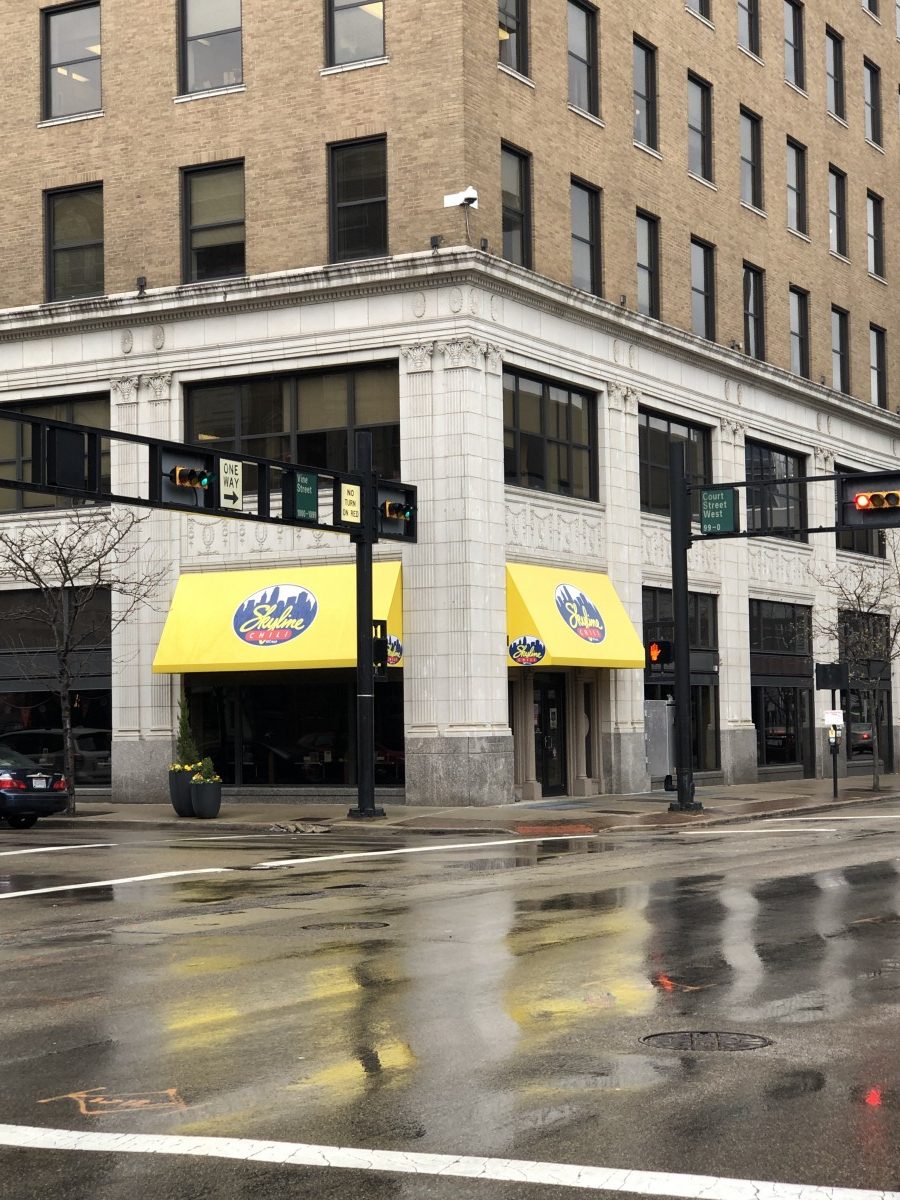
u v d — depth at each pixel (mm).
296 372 32906
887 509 27828
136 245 34469
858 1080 8188
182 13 34469
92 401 35094
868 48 49812
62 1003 10969
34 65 35844
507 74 32594
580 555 34531
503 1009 10289
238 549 33250
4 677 35438
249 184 33375
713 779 39562
